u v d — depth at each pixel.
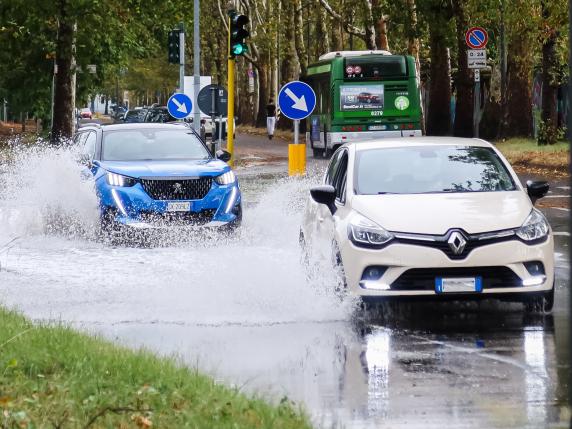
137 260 33.88
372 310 24.20
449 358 19.77
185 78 83.19
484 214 24.19
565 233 39.75
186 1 97.12
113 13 92.44
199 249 36.44
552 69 85.25
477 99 75.88
